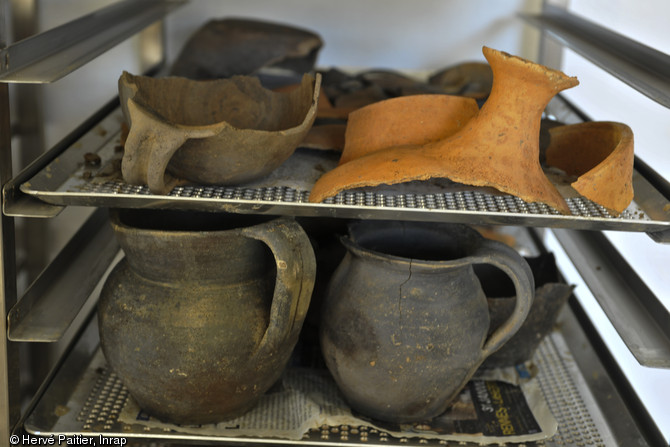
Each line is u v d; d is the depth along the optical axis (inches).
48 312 44.8
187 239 40.3
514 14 71.9
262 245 43.6
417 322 43.1
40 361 75.4
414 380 44.1
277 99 49.2
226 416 46.4
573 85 39.6
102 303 45.0
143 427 46.3
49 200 40.6
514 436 47.4
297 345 56.2
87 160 46.5
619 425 49.4
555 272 55.8
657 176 45.9
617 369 53.4
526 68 39.3
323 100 57.8
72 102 72.8
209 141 38.9
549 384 53.6
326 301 46.9
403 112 44.9
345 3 71.4
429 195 42.7
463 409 49.8
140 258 42.1
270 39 63.3
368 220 47.9
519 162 41.0
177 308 42.3
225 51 63.0
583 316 60.6
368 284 43.9
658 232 41.5
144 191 41.4
